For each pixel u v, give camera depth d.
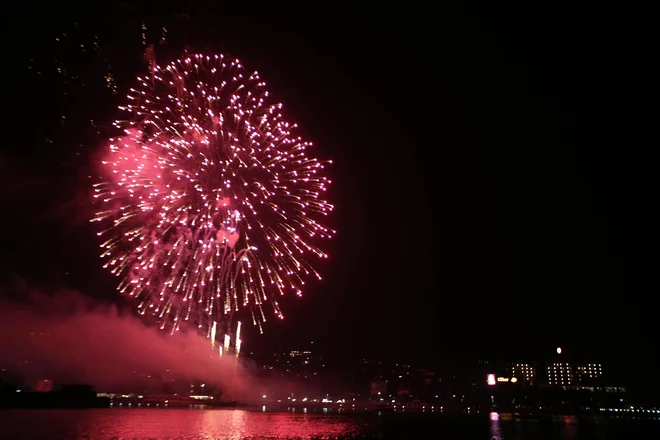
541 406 109.69
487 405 116.62
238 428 47.91
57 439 34.06
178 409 76.06
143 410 66.00
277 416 69.69
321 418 67.94
